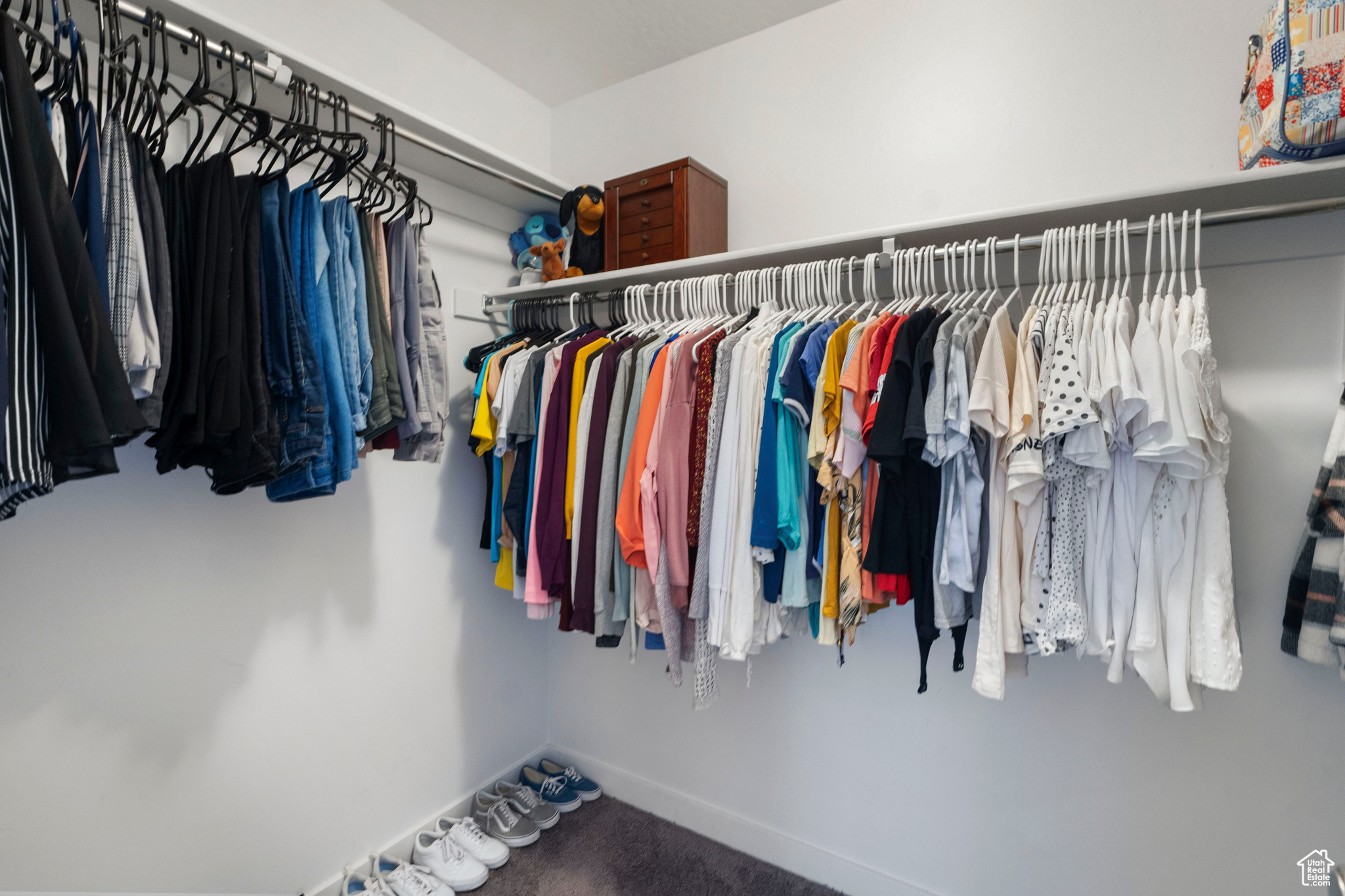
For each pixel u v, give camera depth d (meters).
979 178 1.59
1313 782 1.23
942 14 1.63
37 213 0.71
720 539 1.30
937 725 1.60
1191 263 1.31
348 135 1.25
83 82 0.85
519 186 1.87
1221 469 1.01
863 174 1.75
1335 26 0.92
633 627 1.46
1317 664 1.20
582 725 2.25
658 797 2.06
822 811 1.77
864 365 1.15
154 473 1.32
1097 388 0.99
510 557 1.82
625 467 1.42
